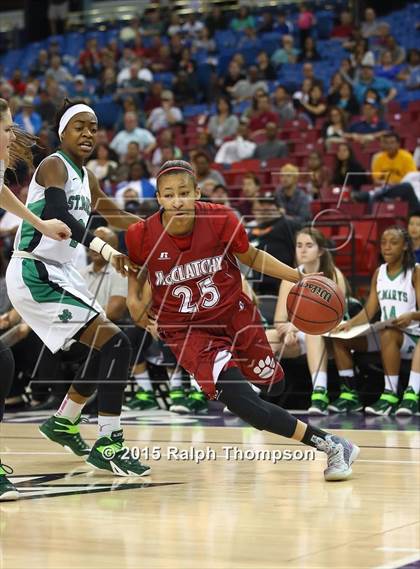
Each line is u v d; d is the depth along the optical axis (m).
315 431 3.90
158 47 18.16
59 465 4.38
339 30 16.98
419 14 16.75
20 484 3.83
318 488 3.69
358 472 4.07
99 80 17.81
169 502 3.39
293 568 2.40
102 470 4.20
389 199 9.06
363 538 2.77
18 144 4.27
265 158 11.92
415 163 10.28
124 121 14.33
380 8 17.67
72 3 21.88
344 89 13.70
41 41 21.28
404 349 6.75
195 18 19.25
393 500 3.41
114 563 2.46
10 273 4.21
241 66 16.22
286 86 15.02
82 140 4.18
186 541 2.74
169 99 14.95
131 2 21.56
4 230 8.77
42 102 15.20
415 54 14.75
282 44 17.08
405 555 2.54
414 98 14.34
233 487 3.72
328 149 11.53
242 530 2.89
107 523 3.01
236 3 19.16
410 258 6.75
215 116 14.09
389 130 12.13
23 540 2.76
